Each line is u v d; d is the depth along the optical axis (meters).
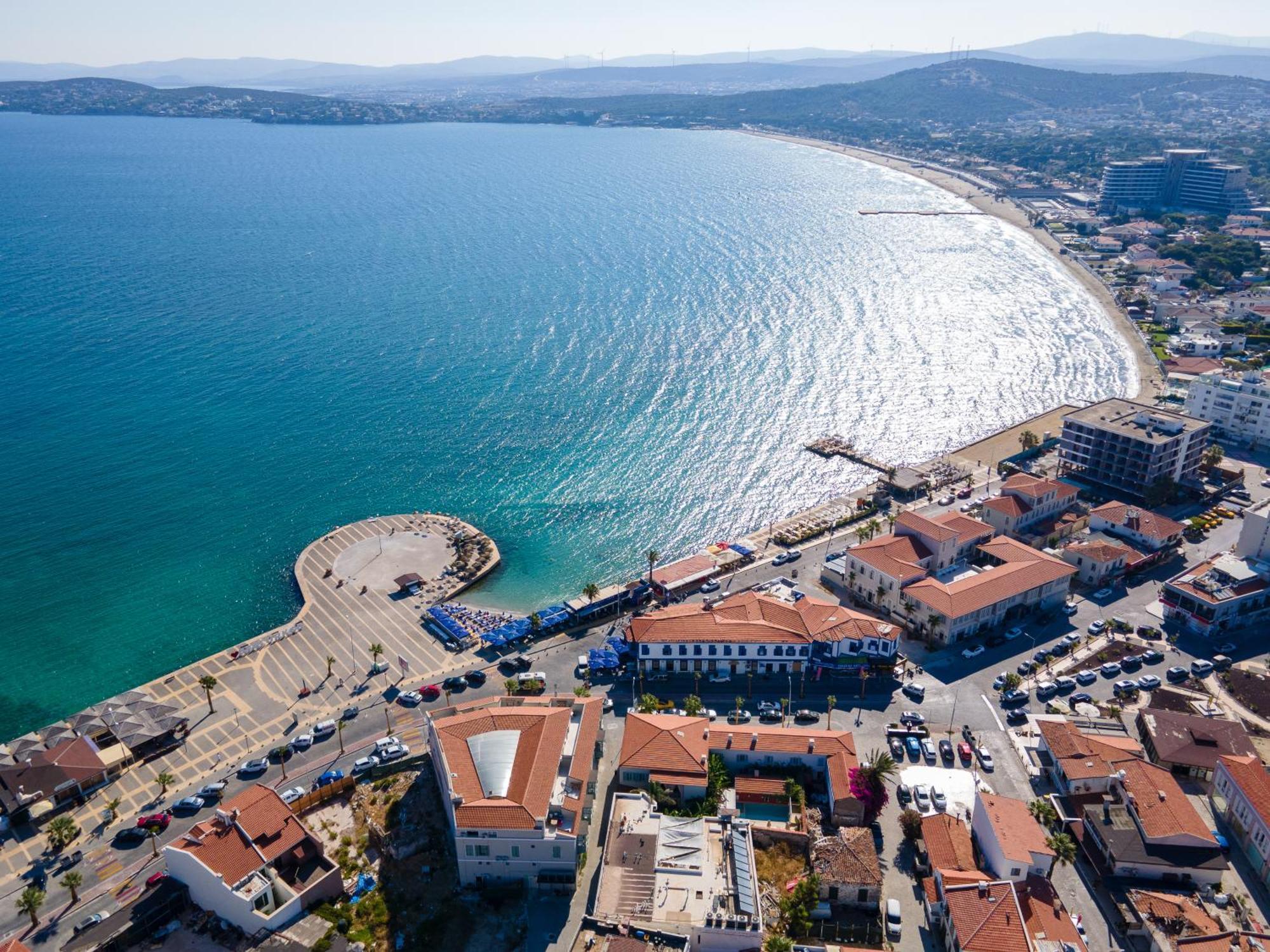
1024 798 129.12
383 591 187.38
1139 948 105.88
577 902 113.12
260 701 153.38
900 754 137.88
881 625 158.12
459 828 111.88
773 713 146.25
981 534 188.25
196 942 108.25
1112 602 180.12
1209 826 124.25
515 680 152.25
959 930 102.06
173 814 128.38
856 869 112.44
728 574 192.62
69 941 107.56
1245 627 171.00
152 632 176.25
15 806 127.62
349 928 109.25
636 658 161.88
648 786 126.44
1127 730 143.12
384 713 149.50
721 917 103.38
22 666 166.88
